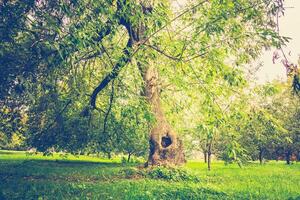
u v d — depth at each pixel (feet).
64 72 48.75
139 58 44.60
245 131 94.12
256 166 127.85
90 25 32.04
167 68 50.75
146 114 43.68
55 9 32.24
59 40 29.71
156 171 63.98
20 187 46.75
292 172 92.58
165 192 41.93
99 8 33.35
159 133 68.03
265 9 35.81
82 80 58.80
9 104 51.98
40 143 72.64
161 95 70.95
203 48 39.68
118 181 55.88
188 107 67.05
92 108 64.80
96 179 59.57
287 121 133.28
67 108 67.62
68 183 52.01
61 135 72.28
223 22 37.96
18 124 59.82
